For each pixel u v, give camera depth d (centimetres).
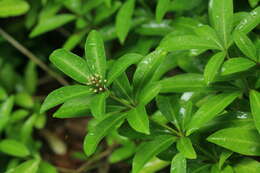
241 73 97
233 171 94
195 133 97
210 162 98
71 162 175
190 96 103
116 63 92
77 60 94
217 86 99
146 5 129
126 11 119
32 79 174
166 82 101
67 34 179
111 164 166
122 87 96
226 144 92
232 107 100
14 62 182
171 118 98
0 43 170
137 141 128
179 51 114
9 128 154
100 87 91
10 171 114
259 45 96
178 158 92
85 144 91
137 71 96
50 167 124
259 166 94
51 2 140
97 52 93
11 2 135
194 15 123
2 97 146
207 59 109
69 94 91
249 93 94
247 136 92
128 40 129
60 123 184
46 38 188
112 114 93
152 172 112
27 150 130
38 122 159
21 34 184
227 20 97
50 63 180
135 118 90
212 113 92
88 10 132
